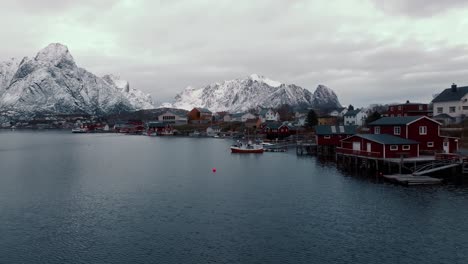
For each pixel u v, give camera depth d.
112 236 37.06
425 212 42.06
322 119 177.25
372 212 42.72
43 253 33.38
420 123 71.25
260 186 57.59
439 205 44.38
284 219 41.28
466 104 100.56
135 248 34.22
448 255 31.80
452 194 48.91
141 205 47.56
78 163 86.94
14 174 70.94
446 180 57.09
